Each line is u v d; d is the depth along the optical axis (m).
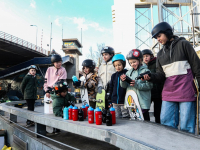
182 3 12.48
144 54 3.20
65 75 3.43
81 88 3.08
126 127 1.71
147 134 1.44
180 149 1.08
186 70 1.84
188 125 1.78
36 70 4.08
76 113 2.19
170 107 1.96
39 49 24.91
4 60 27.12
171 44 1.95
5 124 3.94
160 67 2.13
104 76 3.43
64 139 2.70
